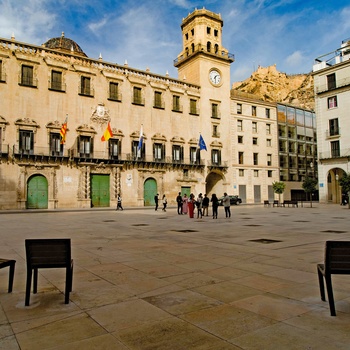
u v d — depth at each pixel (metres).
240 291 5.53
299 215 25.55
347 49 46.62
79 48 52.56
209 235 13.30
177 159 50.53
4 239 12.36
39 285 6.02
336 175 45.47
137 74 47.97
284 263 7.77
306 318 4.31
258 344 3.57
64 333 3.90
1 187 36.38
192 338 3.74
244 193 57.00
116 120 45.22
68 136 41.16
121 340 3.71
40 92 39.69
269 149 61.00
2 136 36.81
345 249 4.50
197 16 55.28
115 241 11.70
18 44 38.78
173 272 6.93
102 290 5.64
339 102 46.34
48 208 39.09
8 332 3.94
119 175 44.50
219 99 55.53
